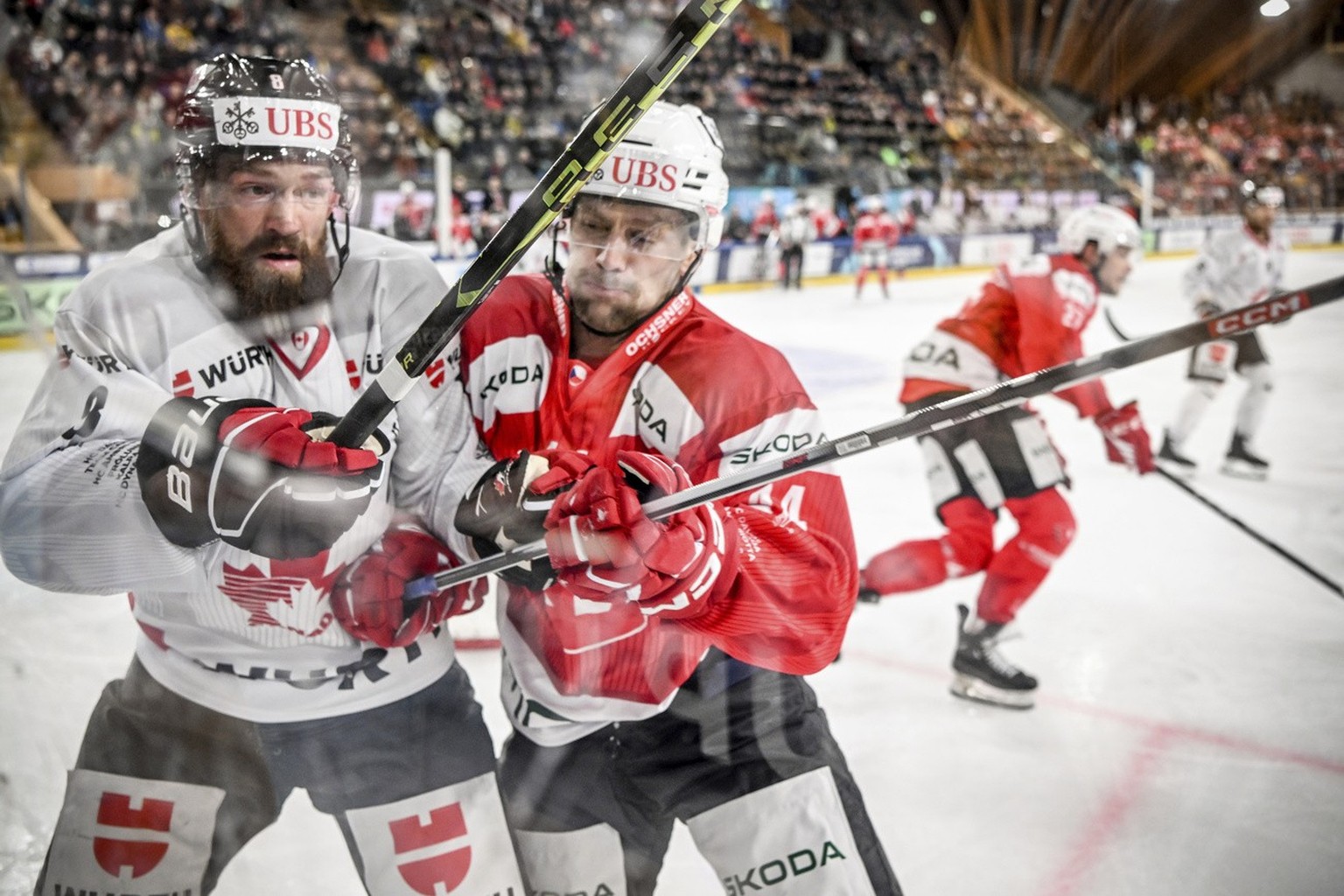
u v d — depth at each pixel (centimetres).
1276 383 526
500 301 133
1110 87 1214
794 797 127
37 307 541
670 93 1065
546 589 129
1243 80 1309
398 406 129
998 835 186
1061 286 248
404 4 995
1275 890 169
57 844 125
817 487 128
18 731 169
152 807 125
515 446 134
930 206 1020
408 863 129
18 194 679
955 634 268
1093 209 253
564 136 992
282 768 131
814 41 1265
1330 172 1224
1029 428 245
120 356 121
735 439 127
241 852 167
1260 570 311
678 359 128
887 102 1174
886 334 655
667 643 128
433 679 136
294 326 124
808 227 852
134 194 725
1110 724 224
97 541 117
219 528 112
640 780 134
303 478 111
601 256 124
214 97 117
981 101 1202
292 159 117
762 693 131
